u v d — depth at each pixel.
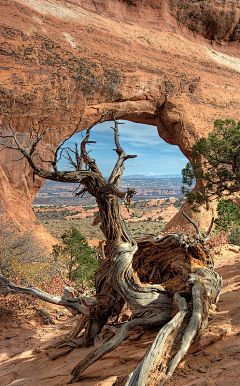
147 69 40.38
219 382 3.62
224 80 49.06
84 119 34.78
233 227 19.86
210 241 15.12
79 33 38.84
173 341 4.34
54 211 156.62
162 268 7.23
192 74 45.12
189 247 6.51
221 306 6.38
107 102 36.53
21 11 35.53
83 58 35.56
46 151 31.28
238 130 16.22
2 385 5.88
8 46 31.27
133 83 37.97
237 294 7.01
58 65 33.34
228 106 45.97
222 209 20.66
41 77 31.80
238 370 3.75
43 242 26.30
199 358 4.37
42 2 39.62
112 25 44.59
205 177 16.67
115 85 36.66
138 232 86.12
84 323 6.68
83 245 17.30
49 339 8.12
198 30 55.38
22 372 6.18
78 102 34.09
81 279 15.53
